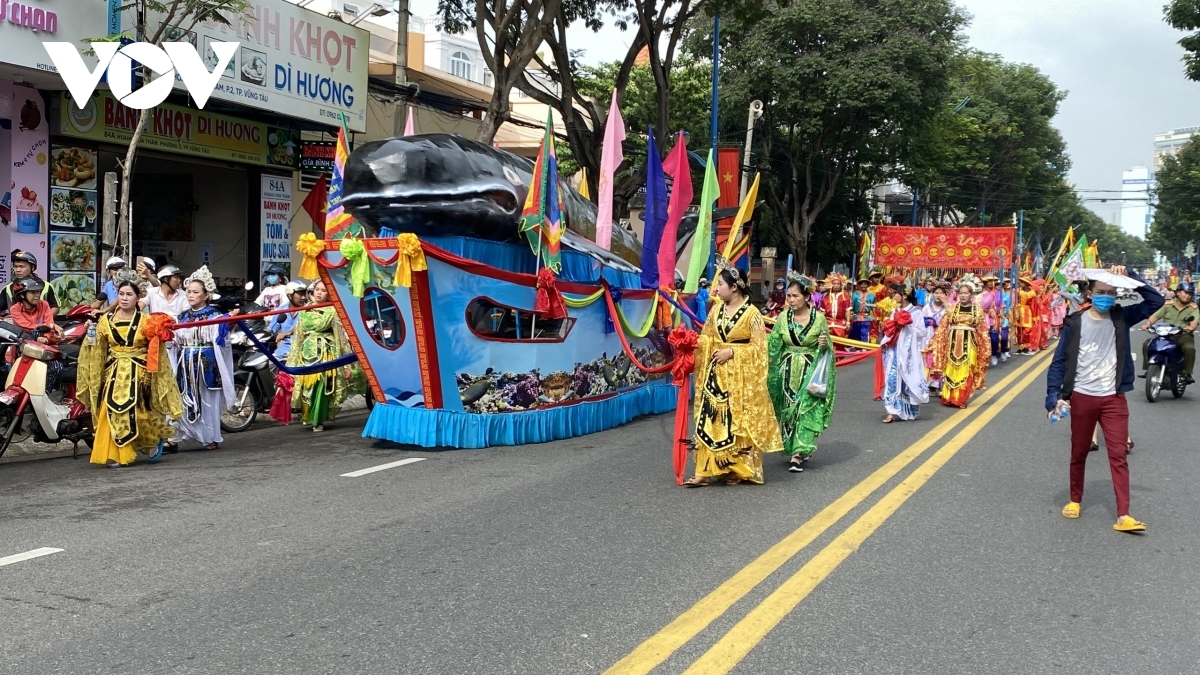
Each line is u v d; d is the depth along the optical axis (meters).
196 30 14.15
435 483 7.74
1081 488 6.95
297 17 16.28
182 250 18.48
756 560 5.67
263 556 5.64
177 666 4.05
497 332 9.45
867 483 7.90
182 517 6.54
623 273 11.12
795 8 30.62
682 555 5.76
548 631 4.50
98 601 4.84
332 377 10.56
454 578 5.27
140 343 8.35
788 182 35.75
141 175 18.52
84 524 6.32
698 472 7.70
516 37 18.84
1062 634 4.61
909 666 4.18
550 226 9.32
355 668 4.05
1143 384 16.72
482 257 9.12
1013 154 53.03
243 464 8.55
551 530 6.30
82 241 14.74
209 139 16.38
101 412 8.27
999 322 19.08
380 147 8.72
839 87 30.02
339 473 8.12
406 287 8.40
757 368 7.68
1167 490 7.93
